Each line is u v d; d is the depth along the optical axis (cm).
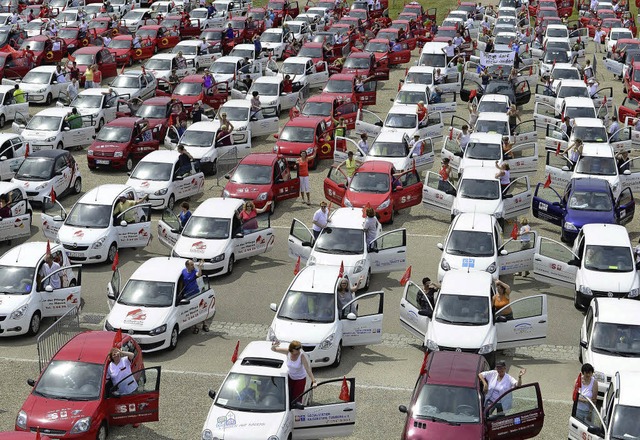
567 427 2039
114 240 2998
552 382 2266
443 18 8050
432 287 2464
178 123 4091
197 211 2998
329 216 2962
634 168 3572
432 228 3366
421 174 3888
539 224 3422
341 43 5981
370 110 4922
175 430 2000
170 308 2398
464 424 1794
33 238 3225
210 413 1842
